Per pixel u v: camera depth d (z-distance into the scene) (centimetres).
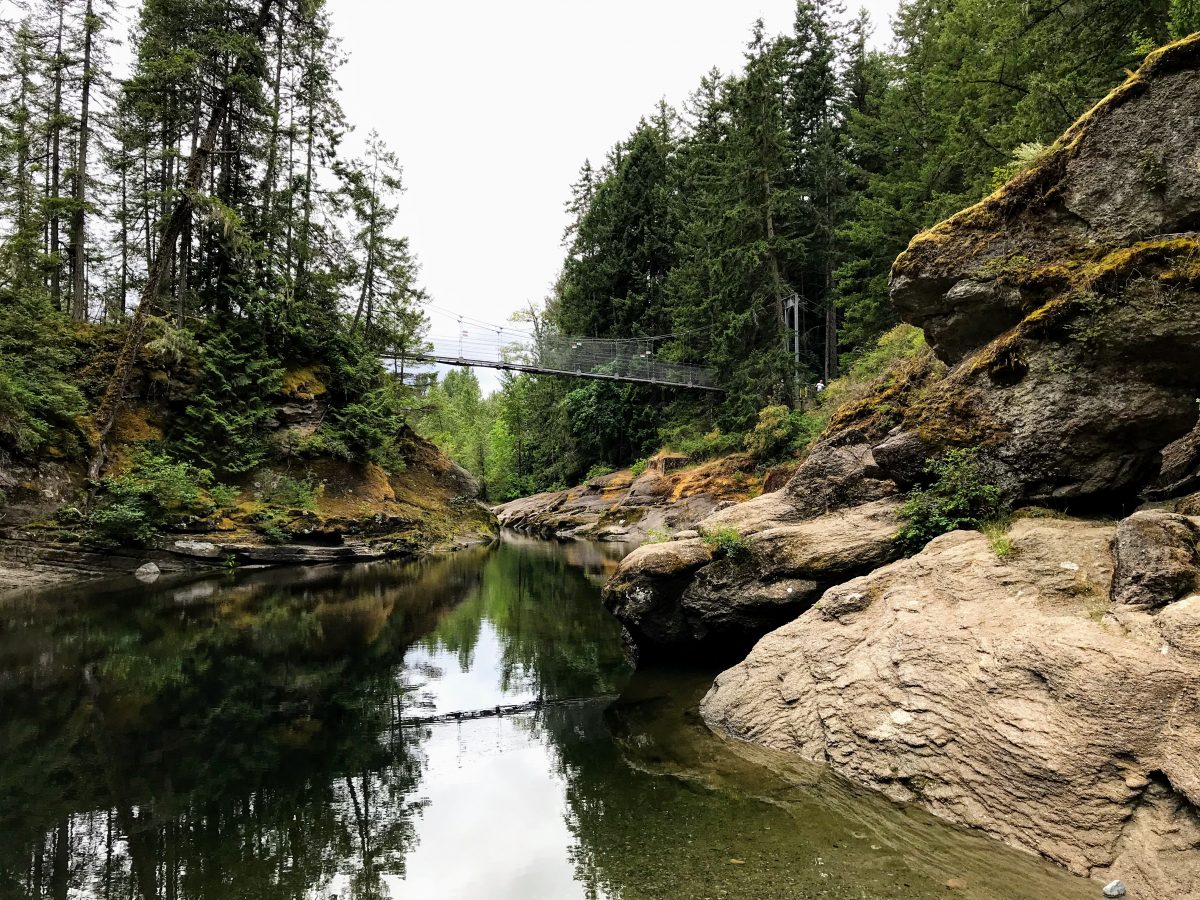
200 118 2545
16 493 1711
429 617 1373
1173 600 471
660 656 1008
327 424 2578
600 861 445
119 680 909
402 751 675
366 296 3300
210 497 2108
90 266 3047
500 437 6500
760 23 2855
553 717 771
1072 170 738
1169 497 657
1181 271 633
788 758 602
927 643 573
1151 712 412
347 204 3062
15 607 1373
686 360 3697
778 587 864
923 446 855
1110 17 1308
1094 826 401
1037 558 606
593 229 4588
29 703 810
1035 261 773
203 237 2584
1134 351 671
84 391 2030
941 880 396
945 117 2450
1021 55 1556
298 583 1773
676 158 4491
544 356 3838
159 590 1606
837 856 431
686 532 1151
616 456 4381
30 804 552
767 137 2888
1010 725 468
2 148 2400
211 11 2327
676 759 620
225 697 852
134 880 436
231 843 489
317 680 934
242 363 2361
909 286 900
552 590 1712
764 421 2581
